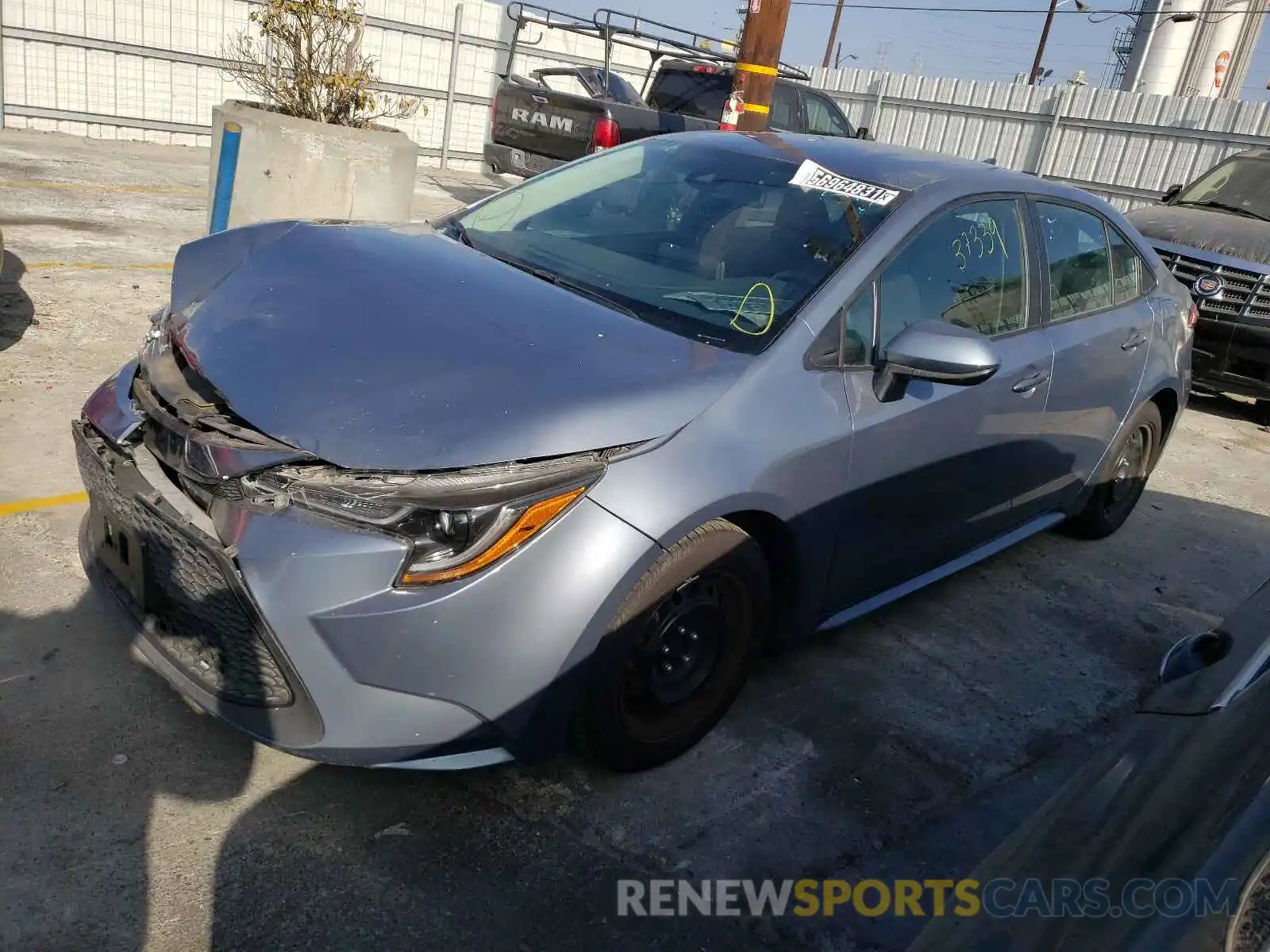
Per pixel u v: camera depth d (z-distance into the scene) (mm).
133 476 2547
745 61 8594
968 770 3209
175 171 11023
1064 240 4145
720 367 2744
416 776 2754
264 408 2410
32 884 2236
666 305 3039
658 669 2762
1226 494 6254
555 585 2342
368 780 2717
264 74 8141
